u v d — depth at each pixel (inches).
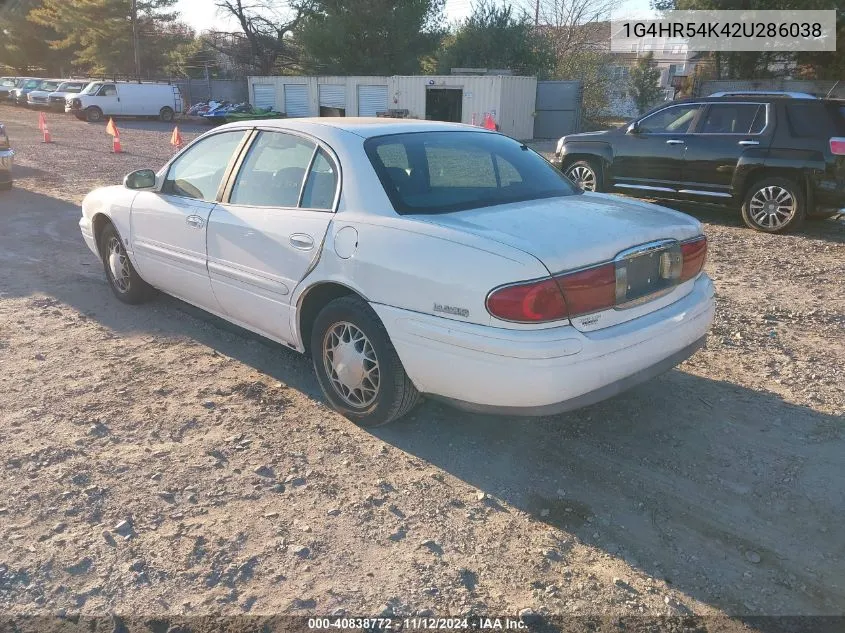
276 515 119.3
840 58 1031.0
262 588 102.6
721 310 231.6
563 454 140.6
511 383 118.8
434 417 155.2
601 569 108.0
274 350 191.8
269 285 158.2
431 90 1161.4
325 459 137.3
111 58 1881.2
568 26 1705.2
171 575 104.7
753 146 357.1
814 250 322.0
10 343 193.6
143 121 1362.0
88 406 156.9
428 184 145.8
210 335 202.4
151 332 204.2
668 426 151.9
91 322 211.9
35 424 148.2
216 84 1640.0
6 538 111.9
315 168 153.0
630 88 1493.6
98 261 284.5
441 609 99.3
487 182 153.3
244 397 163.0
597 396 125.8
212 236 172.2
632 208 150.7
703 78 1176.2
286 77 1348.4
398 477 131.6
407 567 107.5
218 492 125.3
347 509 121.5
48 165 601.6
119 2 1820.9
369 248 135.0
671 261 137.3
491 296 117.6
